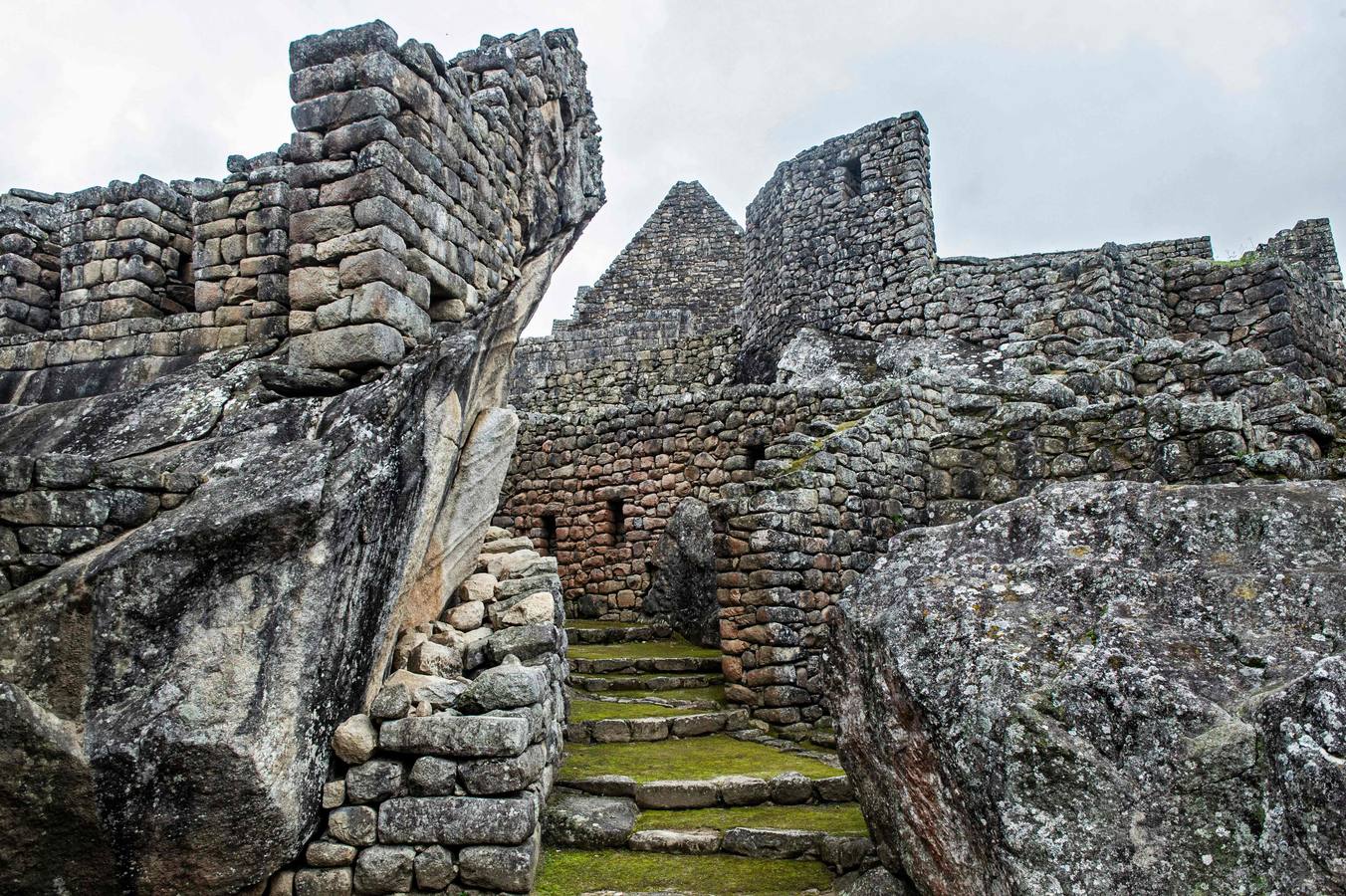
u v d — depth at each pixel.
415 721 5.45
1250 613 3.65
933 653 4.11
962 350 15.38
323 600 5.18
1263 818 3.15
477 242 7.42
